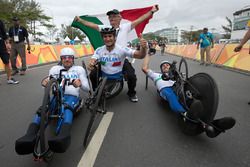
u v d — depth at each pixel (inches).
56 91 107.7
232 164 97.3
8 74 254.7
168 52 1168.2
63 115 105.6
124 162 97.8
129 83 181.3
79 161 98.3
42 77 300.7
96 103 115.3
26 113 156.7
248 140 118.8
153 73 170.9
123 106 173.5
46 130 122.3
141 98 196.5
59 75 134.0
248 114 158.9
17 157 100.7
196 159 100.7
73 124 136.6
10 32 309.1
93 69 164.1
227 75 327.6
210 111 109.8
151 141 116.6
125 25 194.1
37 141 92.7
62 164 96.0
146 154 104.3
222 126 103.7
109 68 166.9
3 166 94.3
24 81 271.3
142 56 156.2
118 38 187.9
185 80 134.8
